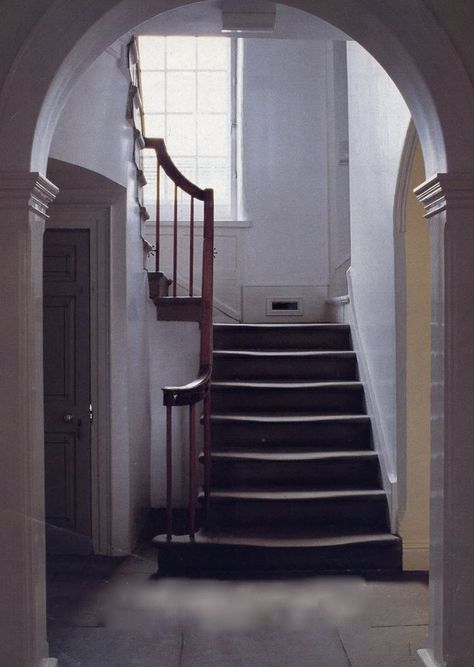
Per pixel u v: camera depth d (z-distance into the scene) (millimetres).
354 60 6051
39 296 3057
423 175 4633
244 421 5551
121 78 4945
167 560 4680
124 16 3127
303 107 7801
